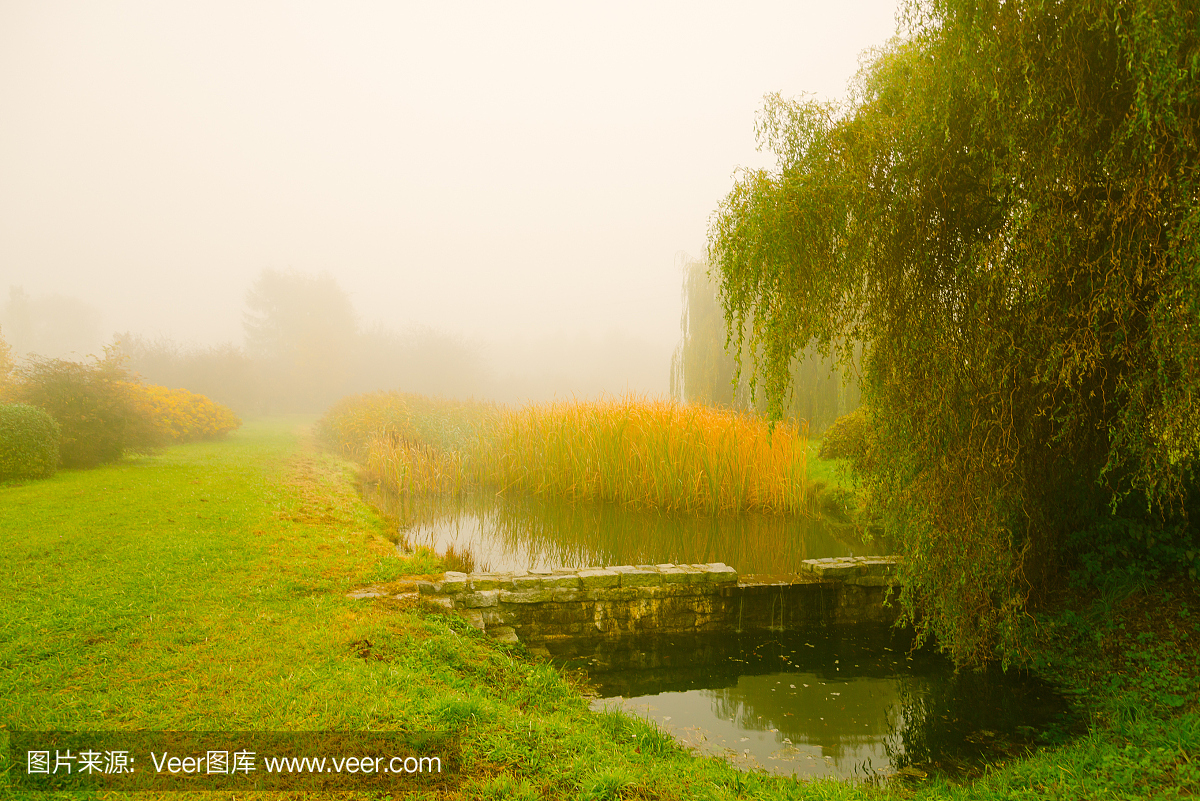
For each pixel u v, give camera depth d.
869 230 4.77
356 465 15.71
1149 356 3.78
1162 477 4.08
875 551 8.92
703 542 9.38
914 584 5.48
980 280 4.45
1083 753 3.71
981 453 4.75
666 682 5.32
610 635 6.06
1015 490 4.95
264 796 2.55
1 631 3.94
